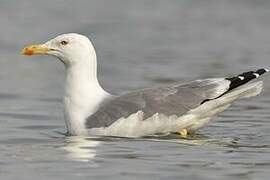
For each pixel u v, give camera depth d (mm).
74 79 15406
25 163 12609
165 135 14984
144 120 14703
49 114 17625
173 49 28453
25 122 16656
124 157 12961
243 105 18797
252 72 14891
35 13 36562
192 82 15227
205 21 35062
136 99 14969
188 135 15133
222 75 23141
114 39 30641
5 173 11938
